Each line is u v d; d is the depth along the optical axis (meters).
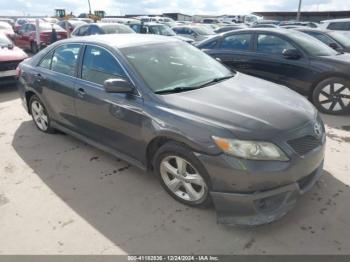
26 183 3.65
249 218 2.67
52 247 2.70
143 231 2.84
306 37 6.24
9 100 7.06
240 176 2.57
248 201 2.61
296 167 2.63
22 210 3.17
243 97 3.18
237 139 2.58
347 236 2.70
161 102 3.07
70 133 4.45
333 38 8.65
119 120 3.43
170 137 2.92
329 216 2.93
